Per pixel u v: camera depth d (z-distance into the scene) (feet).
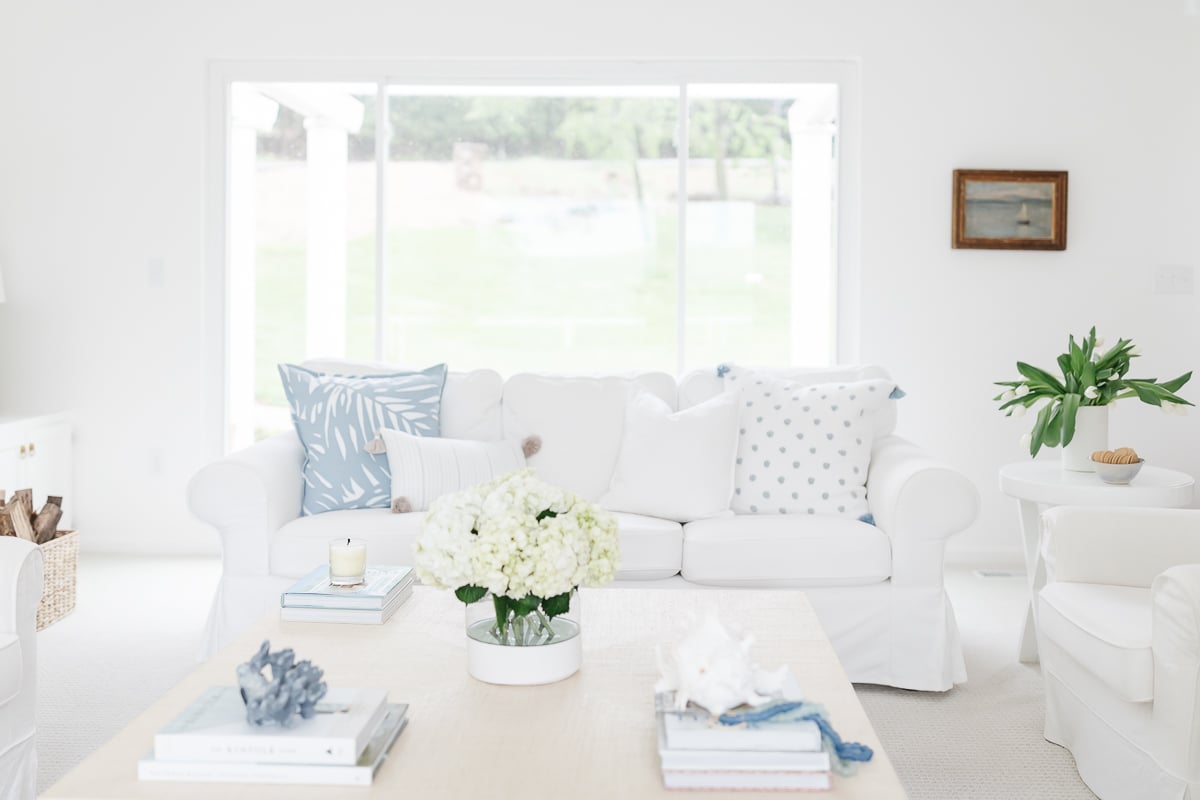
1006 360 14.73
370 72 14.94
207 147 14.89
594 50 14.60
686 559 9.70
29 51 14.75
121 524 15.08
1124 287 14.64
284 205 15.20
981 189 14.46
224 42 14.66
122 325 14.96
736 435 10.54
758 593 7.72
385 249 15.24
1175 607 6.31
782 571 9.52
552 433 11.23
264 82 14.96
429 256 15.26
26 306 14.97
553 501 6.01
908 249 14.70
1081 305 14.66
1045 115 14.53
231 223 15.08
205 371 15.05
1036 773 7.83
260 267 15.25
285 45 14.64
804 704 4.84
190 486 9.70
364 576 7.42
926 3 14.47
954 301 14.71
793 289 15.11
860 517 10.16
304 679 4.85
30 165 14.85
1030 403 10.74
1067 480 9.84
